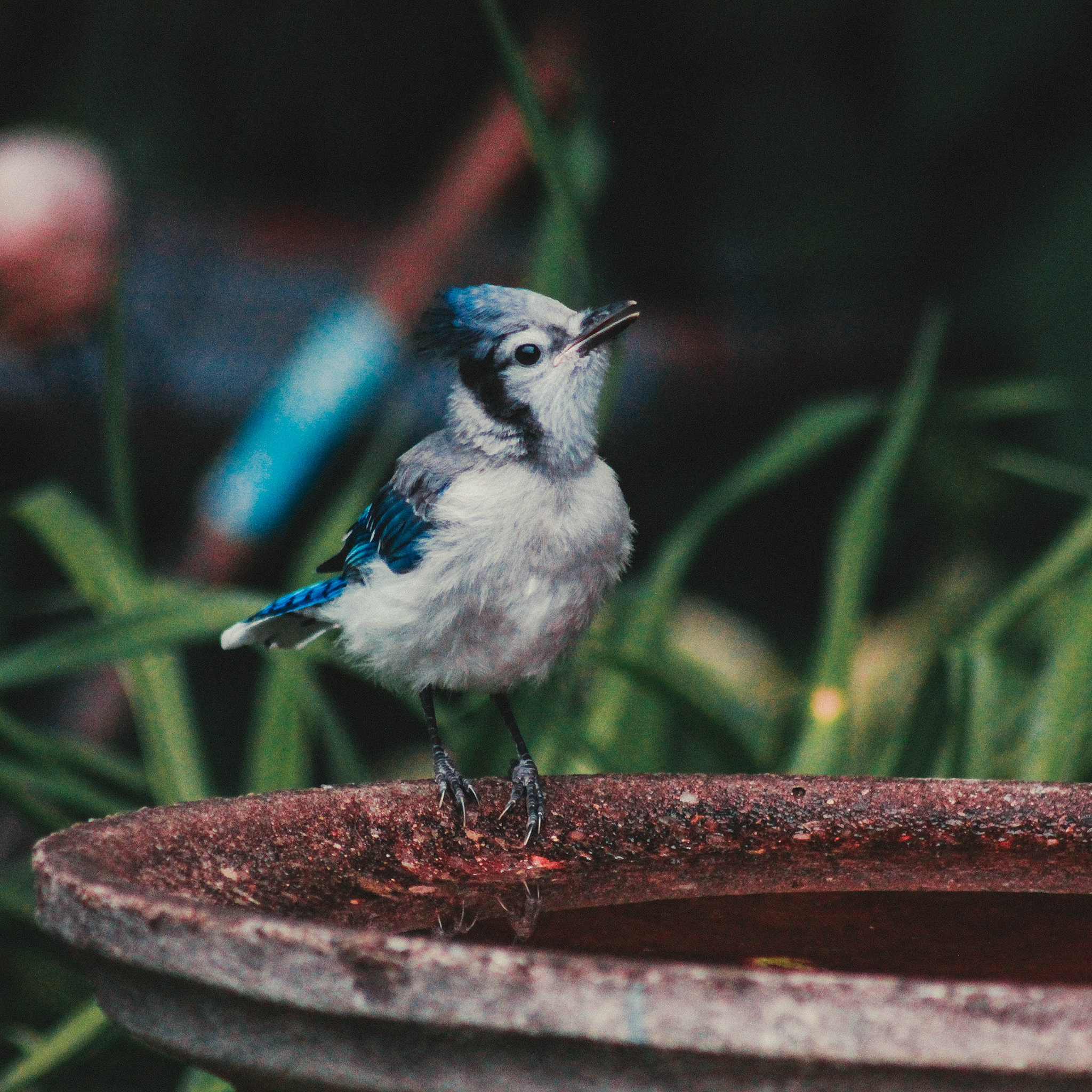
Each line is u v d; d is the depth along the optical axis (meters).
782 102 14.26
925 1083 2.79
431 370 8.06
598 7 13.99
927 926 4.08
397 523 5.65
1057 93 13.20
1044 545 12.83
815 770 7.03
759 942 3.89
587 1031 2.81
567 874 4.68
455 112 15.55
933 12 13.16
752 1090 2.83
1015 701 8.87
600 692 7.89
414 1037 2.94
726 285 14.27
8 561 9.00
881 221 13.88
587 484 5.65
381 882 4.51
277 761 7.12
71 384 10.84
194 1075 6.18
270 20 14.46
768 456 8.11
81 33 14.20
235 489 9.16
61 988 8.27
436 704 6.94
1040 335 12.53
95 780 8.31
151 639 6.62
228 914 3.04
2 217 8.88
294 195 15.13
